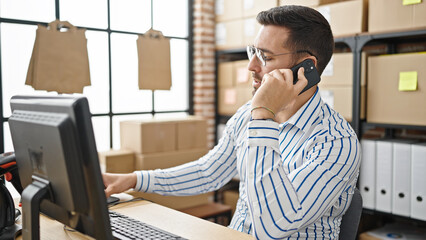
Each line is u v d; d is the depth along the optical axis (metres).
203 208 2.46
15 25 2.22
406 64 2.10
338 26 2.36
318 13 1.20
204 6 3.04
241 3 2.86
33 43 2.29
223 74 3.05
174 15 2.99
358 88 2.26
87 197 0.79
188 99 3.13
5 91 2.21
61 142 0.77
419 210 2.08
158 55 2.75
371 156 2.24
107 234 0.79
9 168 1.13
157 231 1.06
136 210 1.30
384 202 2.21
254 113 1.05
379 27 2.18
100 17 2.54
